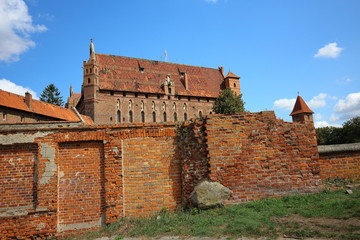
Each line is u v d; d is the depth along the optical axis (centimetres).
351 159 851
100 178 751
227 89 5494
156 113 5419
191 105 5909
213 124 734
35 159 741
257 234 513
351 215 541
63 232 708
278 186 720
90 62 4766
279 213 600
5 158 732
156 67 6122
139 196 741
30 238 689
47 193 713
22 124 1197
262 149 732
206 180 712
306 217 568
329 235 464
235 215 620
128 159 755
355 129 4969
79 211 727
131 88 5238
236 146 726
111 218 714
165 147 778
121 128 769
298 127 763
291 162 739
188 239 543
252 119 746
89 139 753
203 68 6906
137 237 597
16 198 718
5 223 689
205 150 732
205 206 686
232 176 711
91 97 4675
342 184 805
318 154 758
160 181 759
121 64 5622
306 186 733
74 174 743
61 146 751
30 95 3566
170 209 748
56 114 3819
